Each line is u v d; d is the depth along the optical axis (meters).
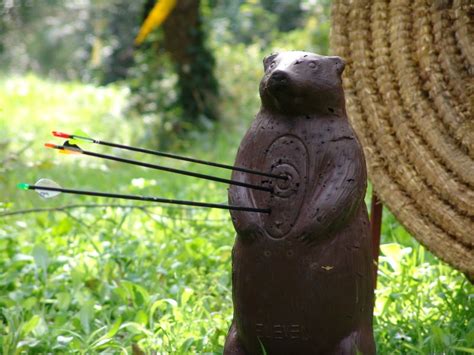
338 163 3.79
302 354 3.89
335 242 3.79
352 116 5.13
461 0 4.73
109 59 21.72
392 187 4.96
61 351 4.77
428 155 4.80
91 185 9.34
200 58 13.29
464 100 4.73
